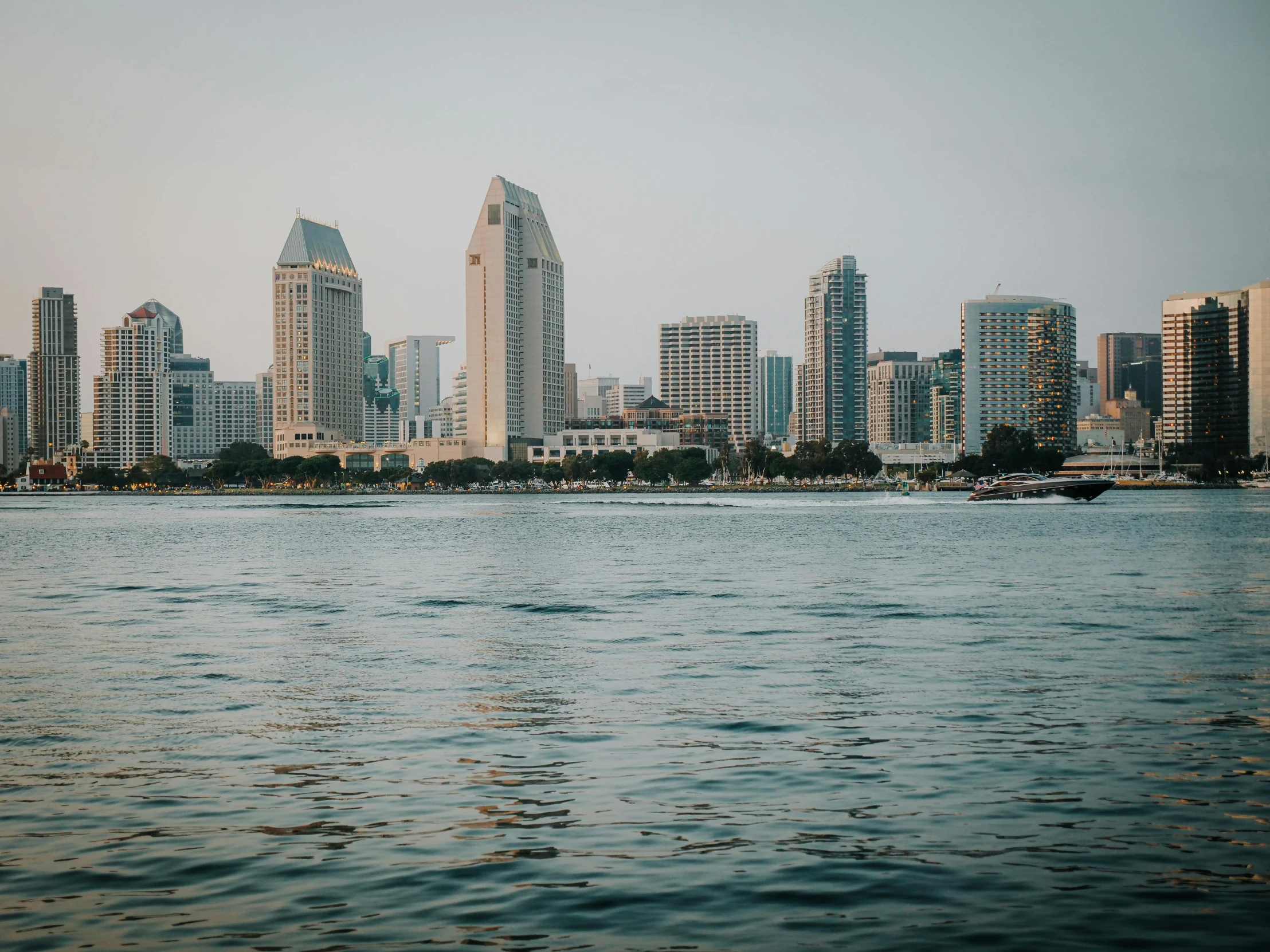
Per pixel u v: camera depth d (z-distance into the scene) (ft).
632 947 75.46
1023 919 79.20
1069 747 126.93
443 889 85.56
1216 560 404.57
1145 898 82.99
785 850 93.25
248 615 262.26
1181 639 210.18
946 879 86.63
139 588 335.67
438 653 200.54
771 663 186.60
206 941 76.74
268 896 84.43
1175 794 108.27
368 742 131.95
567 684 168.55
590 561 426.92
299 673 180.04
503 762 122.42
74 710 151.64
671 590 311.47
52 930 78.54
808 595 295.89
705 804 106.22
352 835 97.96
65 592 322.55
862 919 79.56
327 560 449.89
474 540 581.53
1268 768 117.80
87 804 107.45
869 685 165.99
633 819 101.91
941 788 111.04
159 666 188.65
